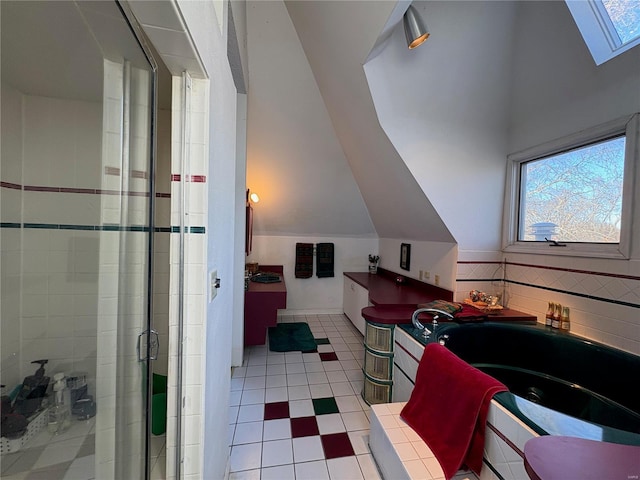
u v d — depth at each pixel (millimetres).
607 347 1597
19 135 1105
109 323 1035
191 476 928
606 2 1568
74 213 1077
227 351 1404
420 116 2111
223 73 1168
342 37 1787
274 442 1625
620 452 708
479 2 1850
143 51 891
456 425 1201
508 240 2373
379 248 4125
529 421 974
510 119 2262
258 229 3902
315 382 2277
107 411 982
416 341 1707
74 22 829
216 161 1051
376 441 1496
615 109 1553
